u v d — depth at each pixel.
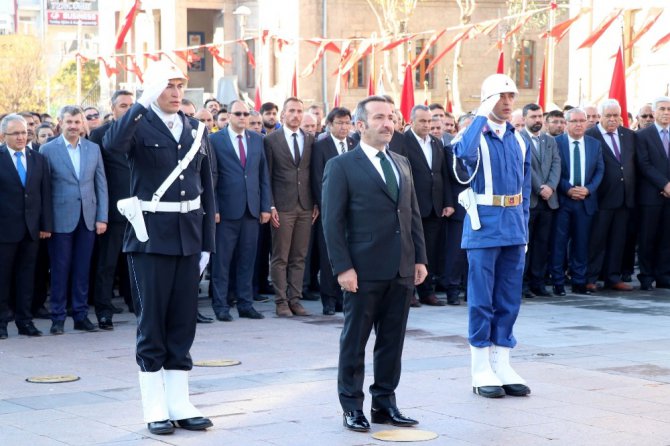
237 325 12.90
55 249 12.37
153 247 7.93
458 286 14.68
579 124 15.39
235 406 8.55
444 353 10.88
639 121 17.41
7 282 12.15
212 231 8.34
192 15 59.28
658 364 10.22
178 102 8.14
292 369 10.12
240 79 54.84
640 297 15.28
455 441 7.48
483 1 50.81
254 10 53.09
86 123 13.59
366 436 7.64
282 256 13.63
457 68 47.44
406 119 20.77
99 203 12.47
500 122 9.14
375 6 49.50
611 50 32.56
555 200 15.23
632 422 7.98
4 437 7.63
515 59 51.09
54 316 12.43
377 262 7.86
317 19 48.91
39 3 91.94
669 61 30.97
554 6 22.55
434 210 14.41
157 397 7.88
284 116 13.77
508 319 9.02
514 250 9.05
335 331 12.42
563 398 8.78
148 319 7.94
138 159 8.09
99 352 11.16
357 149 8.03
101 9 64.19
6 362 10.62
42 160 12.23
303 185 13.68
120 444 7.47
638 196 16.02
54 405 8.66
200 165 8.32
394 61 49.06
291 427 7.89
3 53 66.00
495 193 8.98
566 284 16.81
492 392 8.78
